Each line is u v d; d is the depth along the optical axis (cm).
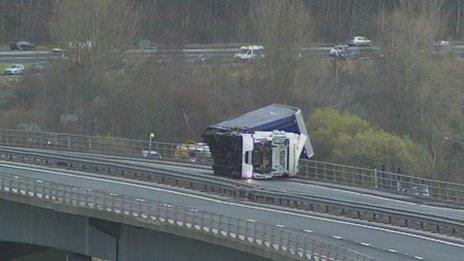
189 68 17012
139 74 16288
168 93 15662
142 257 7844
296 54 16538
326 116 13725
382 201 9100
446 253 6919
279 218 8075
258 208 8525
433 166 13538
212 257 7281
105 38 17150
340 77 16988
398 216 7950
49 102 16238
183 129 15375
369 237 7412
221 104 15750
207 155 11819
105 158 11262
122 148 12750
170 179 9731
